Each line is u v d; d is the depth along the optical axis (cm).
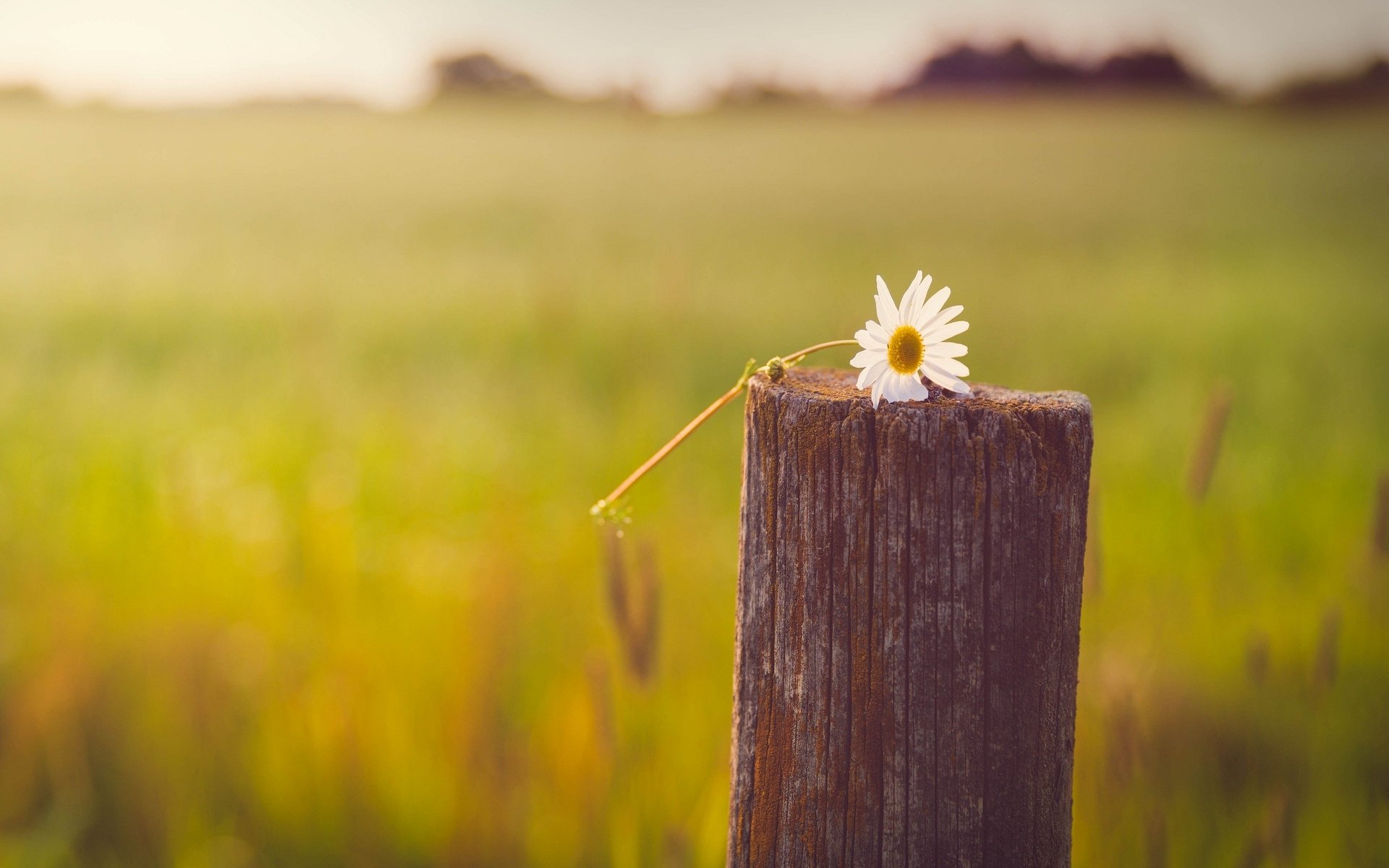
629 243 1775
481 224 2125
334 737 277
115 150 3512
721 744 275
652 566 196
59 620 320
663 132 5056
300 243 1714
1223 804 246
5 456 487
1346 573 347
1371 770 253
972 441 116
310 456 506
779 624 124
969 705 119
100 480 441
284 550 357
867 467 117
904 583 118
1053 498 117
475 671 295
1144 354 927
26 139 3634
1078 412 118
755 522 126
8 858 257
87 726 289
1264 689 264
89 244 1564
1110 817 230
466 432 568
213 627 330
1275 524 429
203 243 1650
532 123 5388
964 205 2628
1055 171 3525
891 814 122
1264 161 3609
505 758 274
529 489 460
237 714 299
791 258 1627
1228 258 1697
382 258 1508
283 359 753
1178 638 299
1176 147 4197
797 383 130
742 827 131
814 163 3847
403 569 373
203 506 420
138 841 275
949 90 6894
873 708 121
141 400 626
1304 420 634
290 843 270
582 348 693
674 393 457
